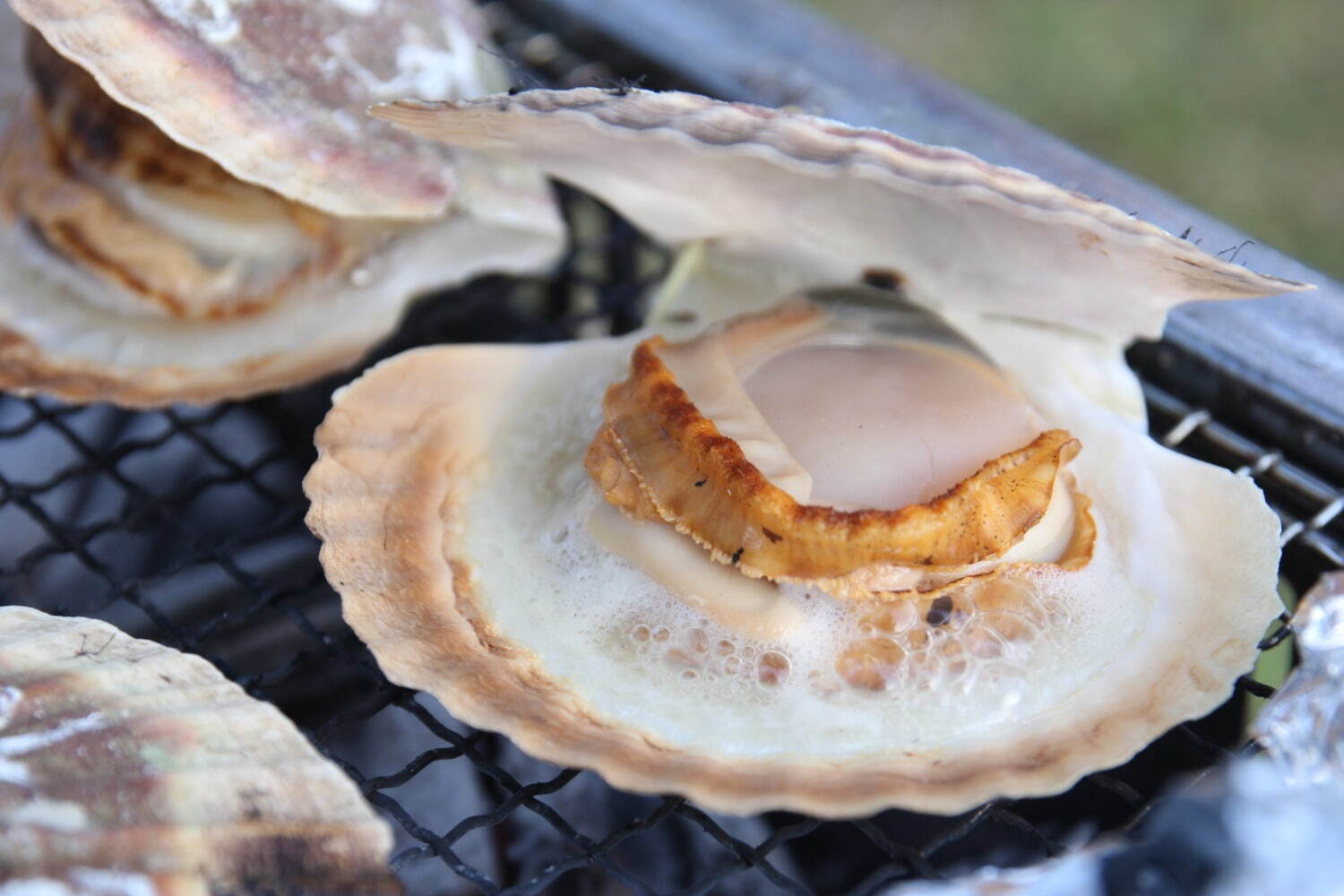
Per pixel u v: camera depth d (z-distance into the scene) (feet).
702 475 1.04
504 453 1.11
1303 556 1.11
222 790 0.98
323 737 1.05
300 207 1.20
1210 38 2.35
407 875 1.15
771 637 1.06
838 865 1.21
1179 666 1.03
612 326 1.30
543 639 1.06
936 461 1.06
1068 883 0.95
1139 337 1.10
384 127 1.17
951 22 2.38
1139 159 2.15
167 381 1.18
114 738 0.99
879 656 1.05
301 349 1.20
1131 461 1.08
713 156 1.01
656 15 1.34
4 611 1.05
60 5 1.09
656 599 1.07
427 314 1.27
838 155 1.00
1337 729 0.97
